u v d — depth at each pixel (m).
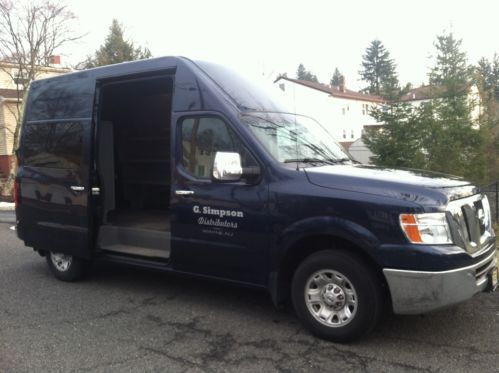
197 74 4.88
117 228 6.06
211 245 4.68
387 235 3.77
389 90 12.96
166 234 5.66
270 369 3.71
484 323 4.48
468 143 12.12
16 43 16.67
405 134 12.02
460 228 3.82
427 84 18.02
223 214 4.56
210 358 3.91
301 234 4.12
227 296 5.50
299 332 4.41
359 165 4.88
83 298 5.54
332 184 4.07
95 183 5.84
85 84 5.87
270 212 4.29
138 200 7.65
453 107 12.43
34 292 5.82
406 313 3.78
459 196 3.97
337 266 4.02
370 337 4.22
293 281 4.31
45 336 4.41
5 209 14.21
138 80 5.51
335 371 3.65
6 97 21.14
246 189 4.44
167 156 7.45
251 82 5.26
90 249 5.82
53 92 6.25
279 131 4.80
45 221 6.25
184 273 4.98
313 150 4.92
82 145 5.82
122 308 5.16
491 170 13.88
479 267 3.87
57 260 6.36
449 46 20.00
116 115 7.25
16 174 6.66
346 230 3.91
